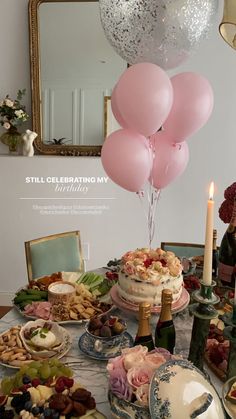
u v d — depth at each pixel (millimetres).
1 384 949
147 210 2697
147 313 977
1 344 1114
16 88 2645
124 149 1409
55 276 1583
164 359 864
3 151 2748
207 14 1390
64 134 2643
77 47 2533
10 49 2588
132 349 900
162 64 1493
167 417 729
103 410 896
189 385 769
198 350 946
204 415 729
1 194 2656
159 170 1585
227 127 2605
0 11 2533
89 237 2756
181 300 1282
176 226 2752
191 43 1439
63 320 1278
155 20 1344
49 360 1016
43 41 2531
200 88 1410
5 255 2775
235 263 1435
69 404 840
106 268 1789
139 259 1304
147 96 1255
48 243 1995
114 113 1537
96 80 2574
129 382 806
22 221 2711
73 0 2461
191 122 1432
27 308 1334
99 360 1082
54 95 2598
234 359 894
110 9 1387
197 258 1784
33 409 822
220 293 1390
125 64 2539
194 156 2660
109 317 1146
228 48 2484
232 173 2674
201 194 2707
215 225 2736
